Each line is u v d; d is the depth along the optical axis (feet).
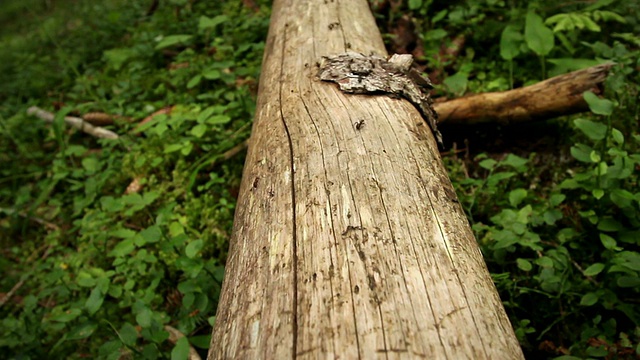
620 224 1.51
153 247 1.89
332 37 1.77
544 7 2.42
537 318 1.45
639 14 2.27
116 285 1.75
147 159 2.27
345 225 0.97
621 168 1.49
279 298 0.89
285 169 1.18
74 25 4.08
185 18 3.28
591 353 1.25
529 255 1.59
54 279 1.71
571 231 1.55
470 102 1.96
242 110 2.32
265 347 0.83
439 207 1.06
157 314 1.58
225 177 2.10
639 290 1.35
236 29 2.89
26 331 1.67
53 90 3.21
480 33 2.44
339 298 0.85
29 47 3.89
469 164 1.98
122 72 3.02
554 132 1.96
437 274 0.89
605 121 1.90
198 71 2.70
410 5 2.49
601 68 1.81
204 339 1.46
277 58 1.79
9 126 2.82
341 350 0.78
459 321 0.82
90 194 2.22
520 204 1.76
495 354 0.79
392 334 0.78
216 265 1.80
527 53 2.26
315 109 1.33
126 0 3.98
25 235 2.29
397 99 1.35
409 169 1.13
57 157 2.58
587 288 1.45
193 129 2.10
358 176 1.08
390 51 2.49
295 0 2.10
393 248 0.92
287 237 1.00
